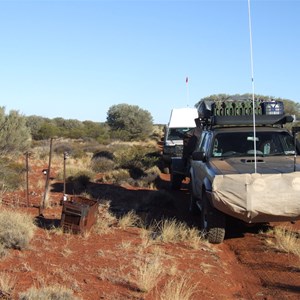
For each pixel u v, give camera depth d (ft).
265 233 31.48
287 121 34.47
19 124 74.64
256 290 21.27
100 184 53.88
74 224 29.25
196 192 35.50
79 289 19.42
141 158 70.69
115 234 30.04
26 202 40.37
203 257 25.76
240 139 33.24
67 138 158.92
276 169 28.37
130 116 199.41
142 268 21.66
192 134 45.03
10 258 23.08
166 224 31.22
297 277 22.67
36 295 17.21
